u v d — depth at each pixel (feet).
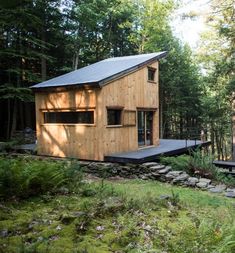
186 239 10.52
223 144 108.47
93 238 11.09
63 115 41.52
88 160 38.63
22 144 51.52
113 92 39.06
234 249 9.23
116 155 37.32
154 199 16.34
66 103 40.37
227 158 109.09
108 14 90.99
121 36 100.68
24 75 63.87
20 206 15.26
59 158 40.45
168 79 93.81
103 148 37.37
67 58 81.35
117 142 39.78
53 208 14.75
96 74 41.29
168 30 95.04
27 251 9.73
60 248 10.10
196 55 72.13
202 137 92.07
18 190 16.66
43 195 17.03
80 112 39.65
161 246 10.50
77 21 79.92
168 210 14.75
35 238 10.96
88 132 38.52
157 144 49.37
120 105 40.37
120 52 103.96
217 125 94.38
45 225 12.18
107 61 51.34
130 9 91.66
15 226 12.10
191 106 99.25
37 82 65.31
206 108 89.25
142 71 45.29
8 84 58.85
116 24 97.25
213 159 40.83
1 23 55.06
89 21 79.10
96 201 15.40
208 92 100.17
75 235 11.19
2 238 11.01
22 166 18.85
